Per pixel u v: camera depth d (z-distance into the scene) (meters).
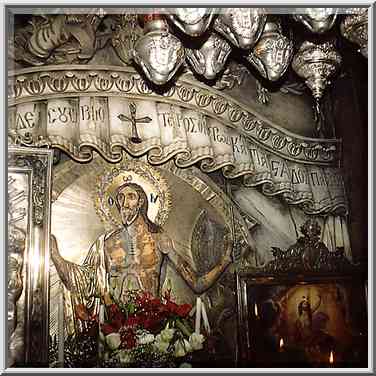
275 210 2.02
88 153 1.83
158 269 1.91
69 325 1.80
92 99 1.86
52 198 1.86
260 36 1.35
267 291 1.94
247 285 1.94
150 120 1.89
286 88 2.07
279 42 1.41
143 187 1.94
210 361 1.88
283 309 1.94
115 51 1.89
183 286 1.92
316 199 2.02
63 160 1.88
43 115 1.80
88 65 1.86
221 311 1.93
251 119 2.00
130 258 1.89
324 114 2.08
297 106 2.07
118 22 1.87
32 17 1.79
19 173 1.74
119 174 1.92
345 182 2.06
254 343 1.90
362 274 2.01
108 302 1.84
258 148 2.00
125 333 1.71
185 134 1.91
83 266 1.85
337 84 2.07
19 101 1.78
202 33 1.24
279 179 2.00
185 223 1.96
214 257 1.96
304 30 1.49
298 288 1.96
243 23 1.25
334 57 1.54
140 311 1.76
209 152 1.91
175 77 1.92
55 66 1.83
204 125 1.94
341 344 1.94
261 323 1.92
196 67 1.45
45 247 1.74
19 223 1.72
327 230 2.03
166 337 1.70
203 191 1.98
